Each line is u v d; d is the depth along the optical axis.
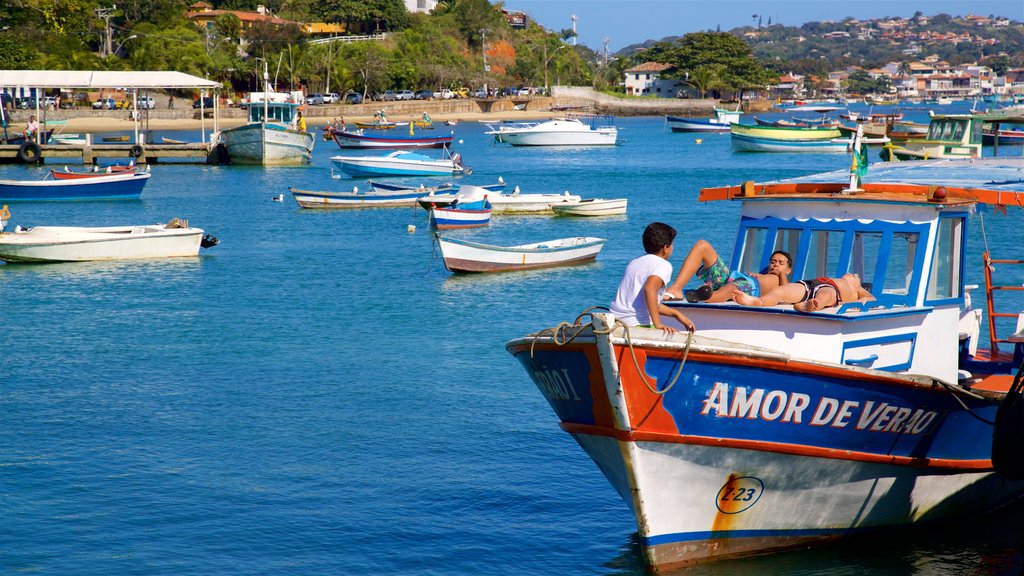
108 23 133.12
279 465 13.26
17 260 30.97
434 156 81.75
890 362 9.88
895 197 10.07
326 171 67.81
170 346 20.34
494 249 29.30
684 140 107.69
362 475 12.90
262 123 69.94
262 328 22.08
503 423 15.03
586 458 13.52
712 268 9.81
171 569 10.23
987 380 11.09
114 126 111.69
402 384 17.27
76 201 49.16
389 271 30.02
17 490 12.36
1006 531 11.07
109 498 12.12
